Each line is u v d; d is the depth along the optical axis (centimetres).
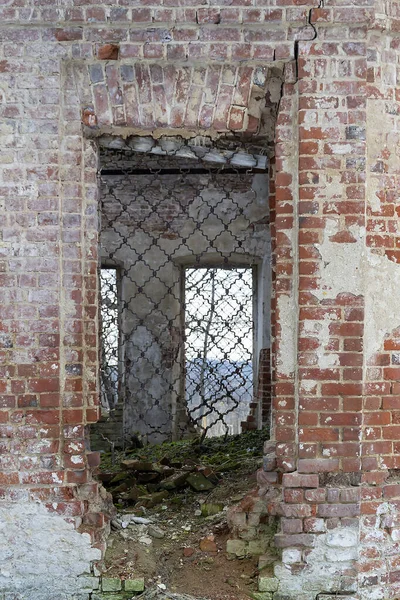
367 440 349
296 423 350
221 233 752
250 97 352
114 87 349
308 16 338
